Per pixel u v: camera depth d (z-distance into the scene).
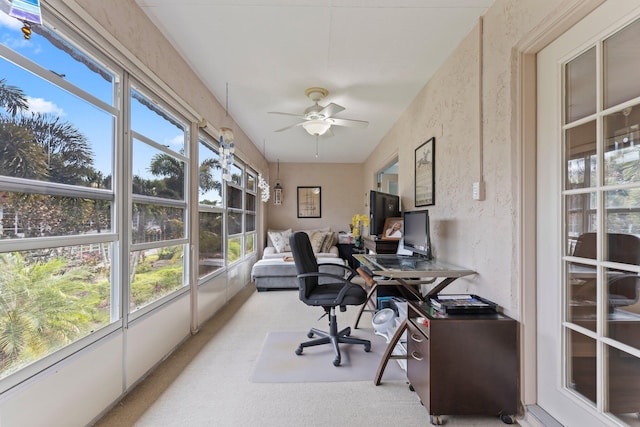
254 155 5.33
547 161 1.50
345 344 2.57
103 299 1.59
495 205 1.77
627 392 1.13
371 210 3.38
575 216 1.36
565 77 1.40
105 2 1.54
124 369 1.73
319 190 6.96
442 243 2.51
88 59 1.50
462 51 2.19
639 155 1.08
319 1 1.79
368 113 3.71
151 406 1.67
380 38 2.16
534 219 1.57
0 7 0.94
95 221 1.54
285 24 2.01
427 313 1.66
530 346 1.57
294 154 6.11
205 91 2.94
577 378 1.35
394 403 1.73
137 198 1.91
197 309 2.79
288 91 3.06
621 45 1.14
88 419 1.45
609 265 1.18
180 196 2.54
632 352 1.09
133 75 1.80
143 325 1.92
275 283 4.52
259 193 6.07
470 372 1.56
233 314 3.36
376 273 1.98
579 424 1.31
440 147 2.57
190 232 2.67
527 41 1.51
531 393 1.57
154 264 2.12
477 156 1.95
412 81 2.84
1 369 1.06
